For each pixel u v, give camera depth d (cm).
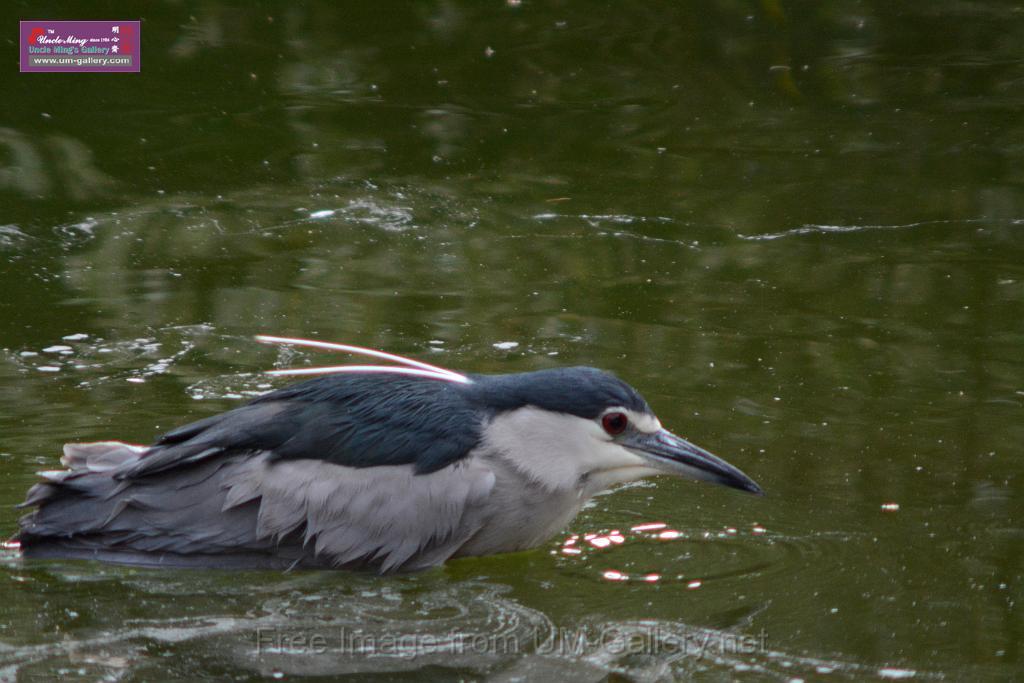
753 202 1703
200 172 1786
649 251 1562
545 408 986
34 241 1564
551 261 1537
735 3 2448
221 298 1430
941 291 1436
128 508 956
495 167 1823
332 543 947
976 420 1152
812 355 1289
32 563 949
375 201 1709
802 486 1049
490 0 2441
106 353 1291
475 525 964
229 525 949
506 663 811
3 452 1071
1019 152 1848
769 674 796
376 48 2219
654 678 794
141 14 2284
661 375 1243
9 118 1908
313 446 963
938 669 800
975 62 2191
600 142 1903
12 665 797
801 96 2069
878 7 2430
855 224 1630
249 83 2069
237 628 858
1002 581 912
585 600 904
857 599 892
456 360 1274
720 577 930
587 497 1017
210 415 1152
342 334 1339
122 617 867
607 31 2322
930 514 1004
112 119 1933
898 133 1928
